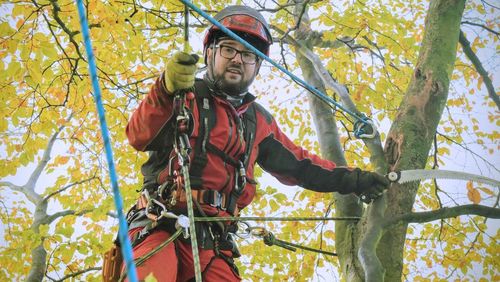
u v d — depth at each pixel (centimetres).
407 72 1070
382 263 499
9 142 995
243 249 973
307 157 500
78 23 796
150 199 412
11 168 920
